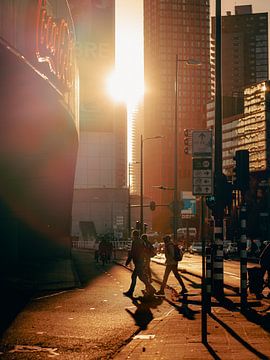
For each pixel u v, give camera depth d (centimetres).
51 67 2581
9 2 2017
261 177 14200
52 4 2919
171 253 2061
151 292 1955
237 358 899
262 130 14662
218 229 1861
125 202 13612
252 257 6328
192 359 898
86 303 1823
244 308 1506
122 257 5822
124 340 1148
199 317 1427
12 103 2659
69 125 3747
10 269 3784
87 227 13162
